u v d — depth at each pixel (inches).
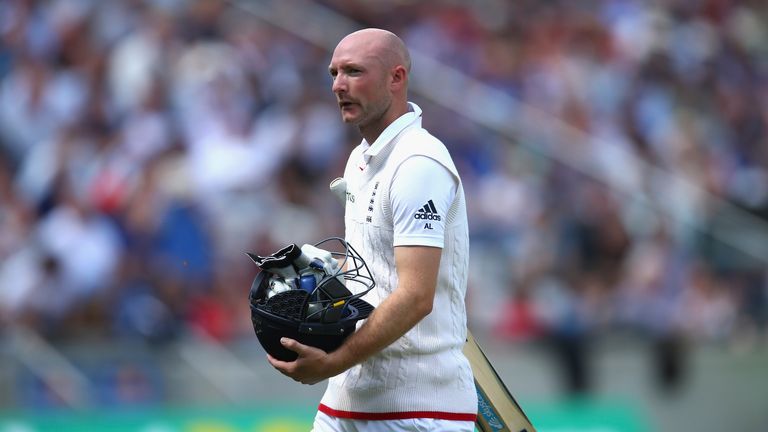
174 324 1063.6
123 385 1027.3
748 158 1545.3
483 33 1537.9
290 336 407.5
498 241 1192.8
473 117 1311.5
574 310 1131.9
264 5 1428.4
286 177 1230.9
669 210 1241.4
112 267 1090.1
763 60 1736.0
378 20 1503.4
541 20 1583.4
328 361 407.2
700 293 1197.7
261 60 1362.0
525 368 1094.4
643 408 1114.7
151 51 1304.1
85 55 1323.8
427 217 408.8
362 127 434.3
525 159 1277.1
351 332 413.1
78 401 1014.4
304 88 1348.4
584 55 1547.7
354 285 442.3
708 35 1705.2
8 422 1000.2
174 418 1019.3
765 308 1221.7
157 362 1035.3
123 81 1286.9
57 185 1180.5
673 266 1200.2
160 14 1364.4
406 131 427.8
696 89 1599.4
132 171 1168.8
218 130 1240.2
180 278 1096.2
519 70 1498.5
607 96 1493.6
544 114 1348.4
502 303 1127.0
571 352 1112.2
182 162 1214.3
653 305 1167.6
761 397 1170.6
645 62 1581.0
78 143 1229.1
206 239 1135.0
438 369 430.3
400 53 428.5
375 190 426.3
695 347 1156.5
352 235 439.5
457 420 433.4
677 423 1132.5
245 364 1046.4
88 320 1063.0
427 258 406.3
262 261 412.8
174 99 1277.1
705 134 1534.2
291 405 1026.7
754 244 1243.2
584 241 1200.8
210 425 1021.2
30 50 1332.4
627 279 1181.1
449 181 417.7
